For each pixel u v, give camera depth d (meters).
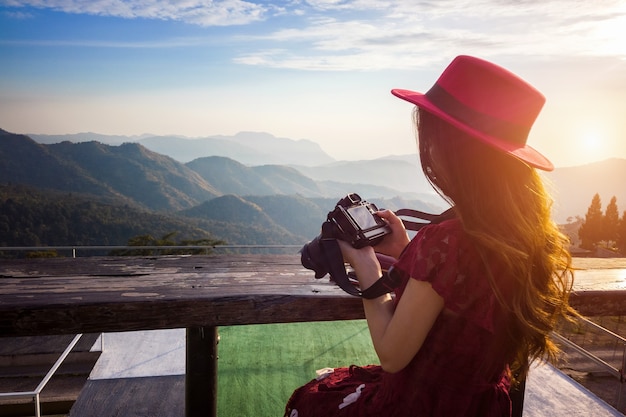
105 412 2.65
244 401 3.11
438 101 0.86
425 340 0.90
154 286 1.14
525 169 0.85
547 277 0.88
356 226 0.95
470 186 0.84
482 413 0.92
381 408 0.96
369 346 4.11
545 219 0.86
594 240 98.19
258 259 1.45
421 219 1.05
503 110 0.83
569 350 13.41
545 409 2.83
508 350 0.90
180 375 3.10
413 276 0.85
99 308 1.02
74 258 1.41
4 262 1.35
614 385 11.89
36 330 1.00
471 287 0.84
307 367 3.68
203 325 1.07
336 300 1.10
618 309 1.25
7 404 8.59
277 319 1.10
